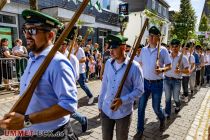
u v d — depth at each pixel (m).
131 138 4.04
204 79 11.30
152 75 3.87
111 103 2.65
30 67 1.69
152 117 5.21
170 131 4.44
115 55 2.65
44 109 1.49
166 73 4.99
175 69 4.93
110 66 2.74
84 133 4.13
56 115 1.49
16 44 7.70
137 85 2.65
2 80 6.78
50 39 1.67
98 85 8.93
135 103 6.28
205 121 5.14
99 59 10.81
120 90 2.53
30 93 1.40
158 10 29.81
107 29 18.00
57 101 1.63
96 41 16.61
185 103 6.71
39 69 1.43
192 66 6.58
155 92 3.93
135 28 24.83
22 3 10.19
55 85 1.54
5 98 6.07
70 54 3.71
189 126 4.74
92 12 15.66
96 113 5.28
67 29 1.45
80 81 5.79
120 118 2.65
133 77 2.64
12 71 6.95
